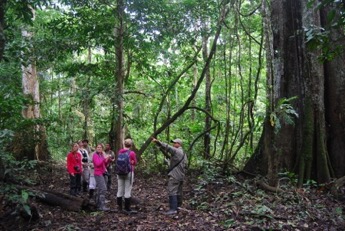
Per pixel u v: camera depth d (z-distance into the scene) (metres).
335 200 8.16
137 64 16.53
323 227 6.47
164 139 17.62
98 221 7.08
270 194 8.36
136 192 10.68
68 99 26.02
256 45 19.20
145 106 19.62
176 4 14.20
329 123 10.12
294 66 10.38
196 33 14.33
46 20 17.92
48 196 8.17
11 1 7.14
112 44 13.88
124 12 13.56
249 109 13.46
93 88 14.26
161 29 13.80
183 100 19.73
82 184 11.12
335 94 10.07
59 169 15.59
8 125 10.85
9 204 7.10
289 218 6.77
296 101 10.16
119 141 14.76
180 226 6.53
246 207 7.20
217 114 18.22
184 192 9.77
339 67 10.12
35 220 6.96
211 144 17.22
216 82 19.31
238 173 11.41
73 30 13.38
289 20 10.66
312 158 9.67
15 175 8.26
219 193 8.63
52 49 12.36
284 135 10.09
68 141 19.56
